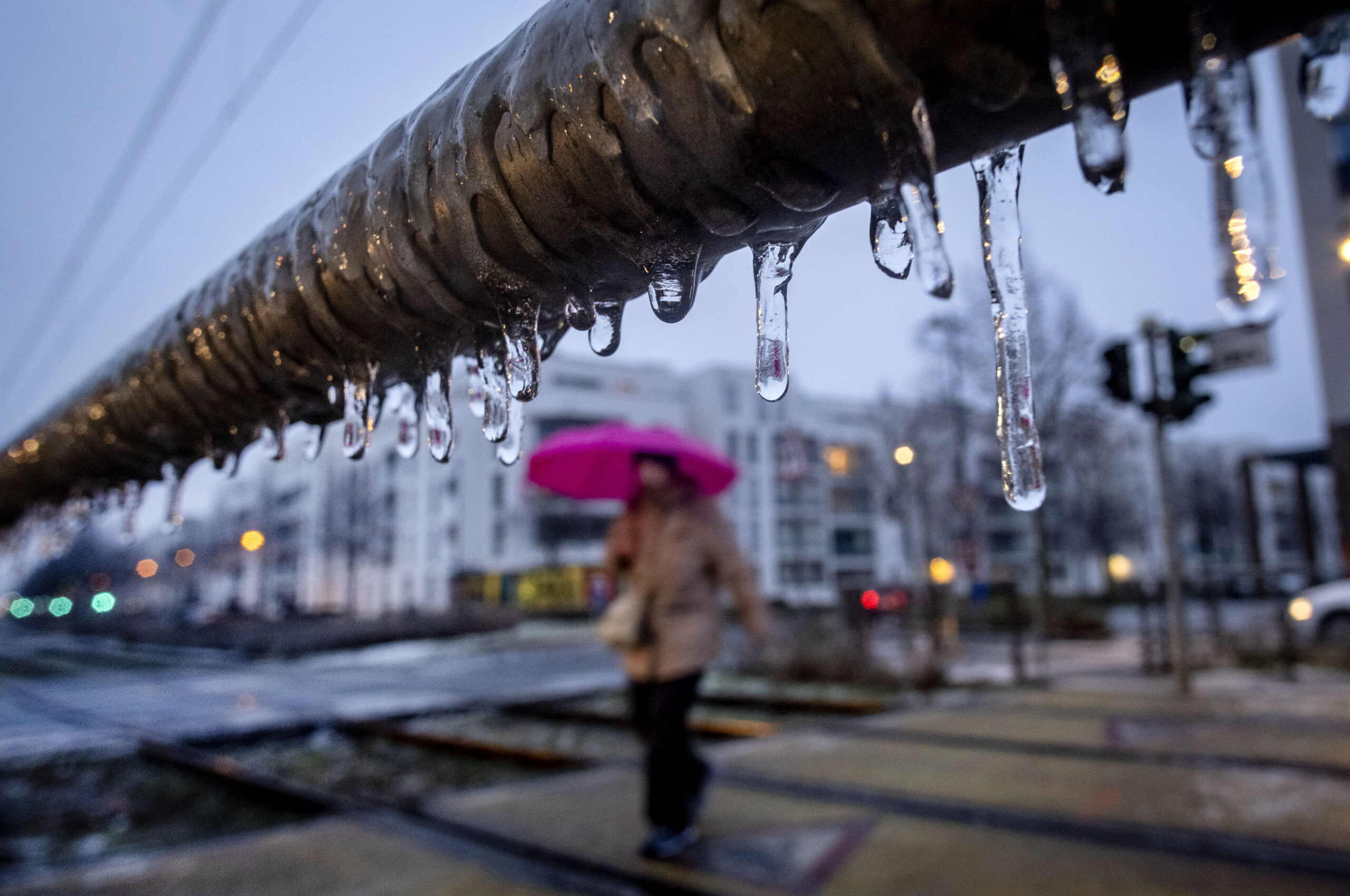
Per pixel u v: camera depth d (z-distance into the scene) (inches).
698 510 142.0
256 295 48.9
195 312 57.1
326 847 134.0
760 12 22.8
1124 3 19.6
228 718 323.9
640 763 187.2
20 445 107.6
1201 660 393.4
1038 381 806.5
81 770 227.1
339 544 2153.1
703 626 135.2
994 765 175.0
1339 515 647.8
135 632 1195.3
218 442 69.5
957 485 882.8
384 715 305.4
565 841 133.6
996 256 29.4
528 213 32.4
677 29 24.8
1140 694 279.4
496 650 721.0
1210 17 19.7
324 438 64.5
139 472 86.9
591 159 29.4
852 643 387.2
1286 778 156.2
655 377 2060.8
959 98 23.0
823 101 23.6
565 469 167.9
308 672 542.9
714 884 114.8
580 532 1712.6
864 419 2311.8
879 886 112.3
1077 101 20.4
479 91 33.6
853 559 2193.7
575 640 839.7
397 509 2241.6
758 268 35.0
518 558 1819.6
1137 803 143.9
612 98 27.8
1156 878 111.5
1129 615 1002.7
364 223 39.4
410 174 36.9
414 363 47.8
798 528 2107.5
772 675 378.6
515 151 31.4
